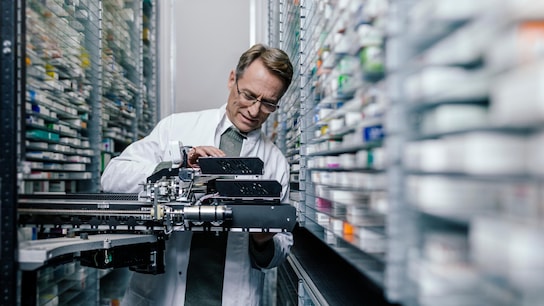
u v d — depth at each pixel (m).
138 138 2.83
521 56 0.37
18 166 0.92
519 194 0.38
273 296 2.88
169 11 3.16
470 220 0.46
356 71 0.80
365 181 0.75
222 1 3.14
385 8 0.61
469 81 0.44
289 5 2.00
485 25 0.42
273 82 1.35
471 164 0.42
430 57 0.51
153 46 3.12
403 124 0.56
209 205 1.02
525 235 0.36
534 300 0.36
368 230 0.75
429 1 0.50
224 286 1.44
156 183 1.07
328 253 1.69
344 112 0.93
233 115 1.48
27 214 1.00
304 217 1.46
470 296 0.44
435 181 0.47
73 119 1.96
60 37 1.70
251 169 1.04
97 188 2.17
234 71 1.53
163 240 1.23
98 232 1.16
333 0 1.01
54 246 0.90
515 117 0.38
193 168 1.12
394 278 0.56
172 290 1.44
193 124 1.61
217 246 1.47
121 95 2.56
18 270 0.88
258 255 1.45
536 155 0.36
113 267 1.07
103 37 2.29
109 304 2.42
